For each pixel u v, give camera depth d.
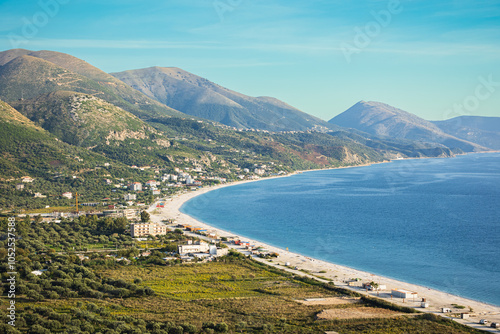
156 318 182.00
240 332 170.50
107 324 171.00
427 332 173.12
